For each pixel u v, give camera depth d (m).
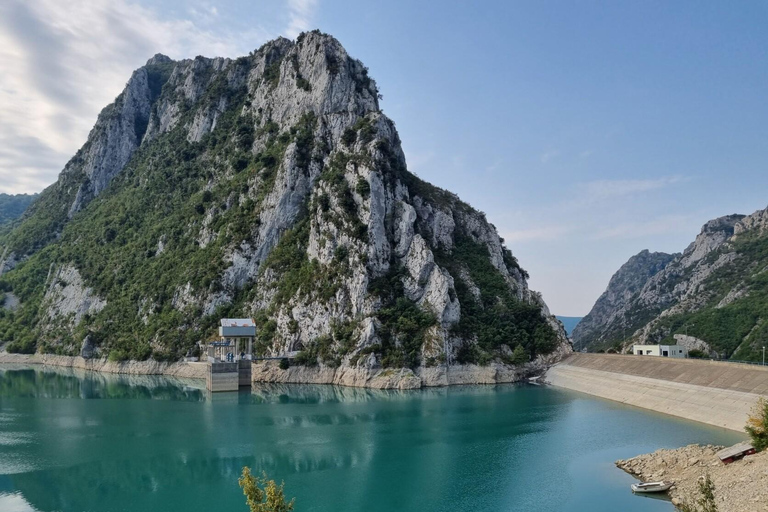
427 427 110.31
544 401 138.62
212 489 75.62
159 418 119.62
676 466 75.69
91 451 93.56
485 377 173.00
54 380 183.88
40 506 69.81
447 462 86.50
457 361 174.62
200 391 159.25
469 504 69.44
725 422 102.56
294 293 189.62
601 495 70.25
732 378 114.19
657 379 134.00
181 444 97.75
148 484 77.62
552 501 69.12
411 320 174.88
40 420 117.62
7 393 155.12
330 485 76.62
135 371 199.75
